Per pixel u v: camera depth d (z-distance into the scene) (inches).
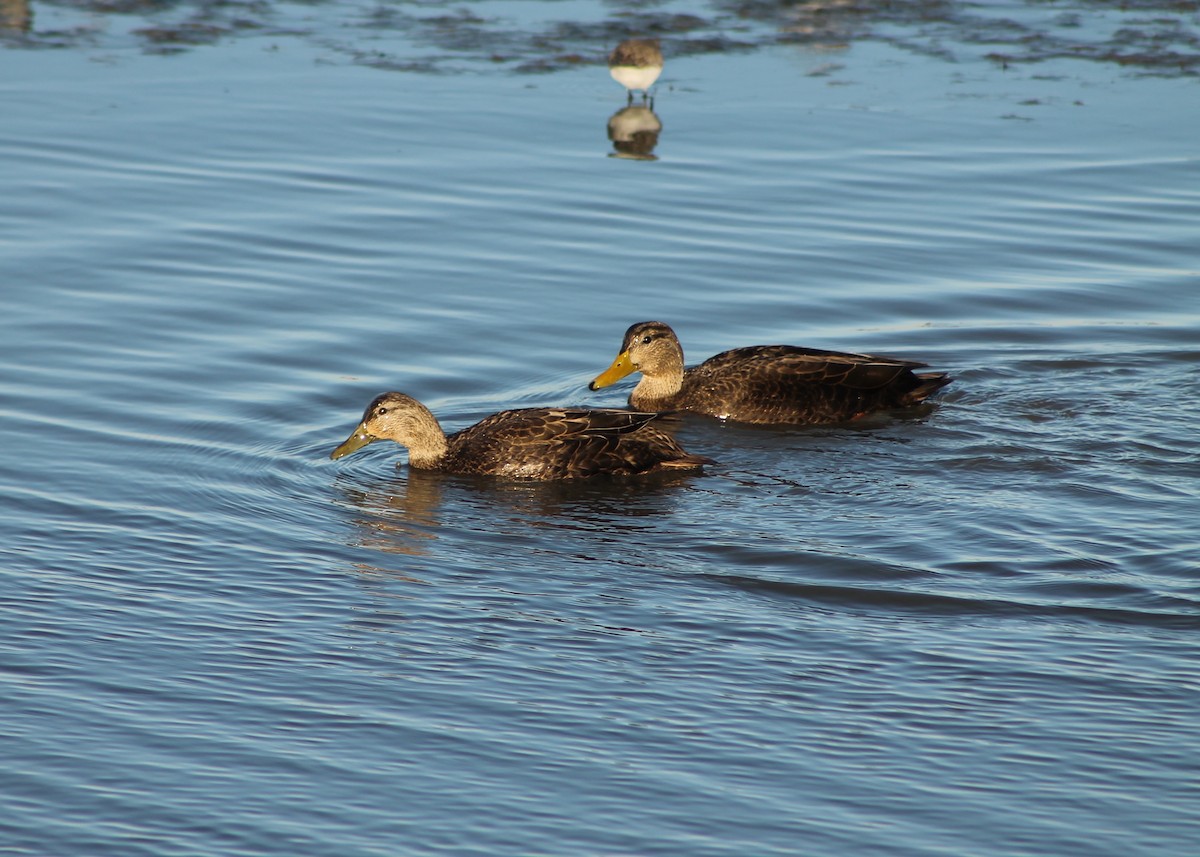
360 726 433.4
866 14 1385.3
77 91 1104.8
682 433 684.1
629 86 1119.0
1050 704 446.9
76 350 717.3
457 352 737.6
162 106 1077.1
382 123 1056.2
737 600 514.9
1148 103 1119.6
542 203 921.5
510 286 809.5
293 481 616.1
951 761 418.6
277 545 556.1
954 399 698.2
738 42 1289.4
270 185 935.0
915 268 839.1
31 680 452.4
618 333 764.6
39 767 409.4
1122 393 697.0
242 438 648.4
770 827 389.1
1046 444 645.9
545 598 515.8
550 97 1125.7
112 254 824.9
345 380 704.4
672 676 463.5
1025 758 420.2
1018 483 608.1
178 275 803.4
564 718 438.9
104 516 572.1
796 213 914.1
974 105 1115.3
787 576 531.8
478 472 632.4
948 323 777.6
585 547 558.6
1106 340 757.9
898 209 920.9
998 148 1023.6
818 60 1238.9
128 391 681.6
